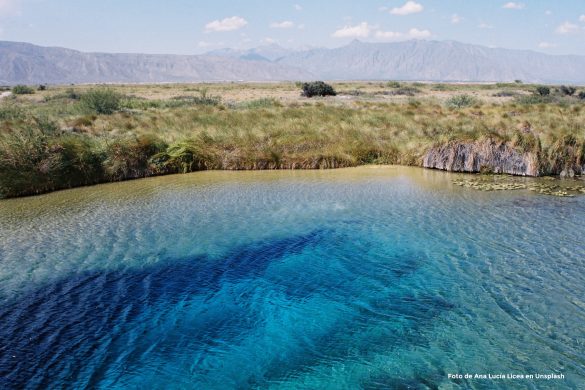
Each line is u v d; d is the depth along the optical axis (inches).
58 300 346.3
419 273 379.9
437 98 2044.8
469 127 888.3
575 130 836.6
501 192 643.5
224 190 685.9
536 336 287.1
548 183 702.5
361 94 2471.7
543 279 361.7
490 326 299.0
